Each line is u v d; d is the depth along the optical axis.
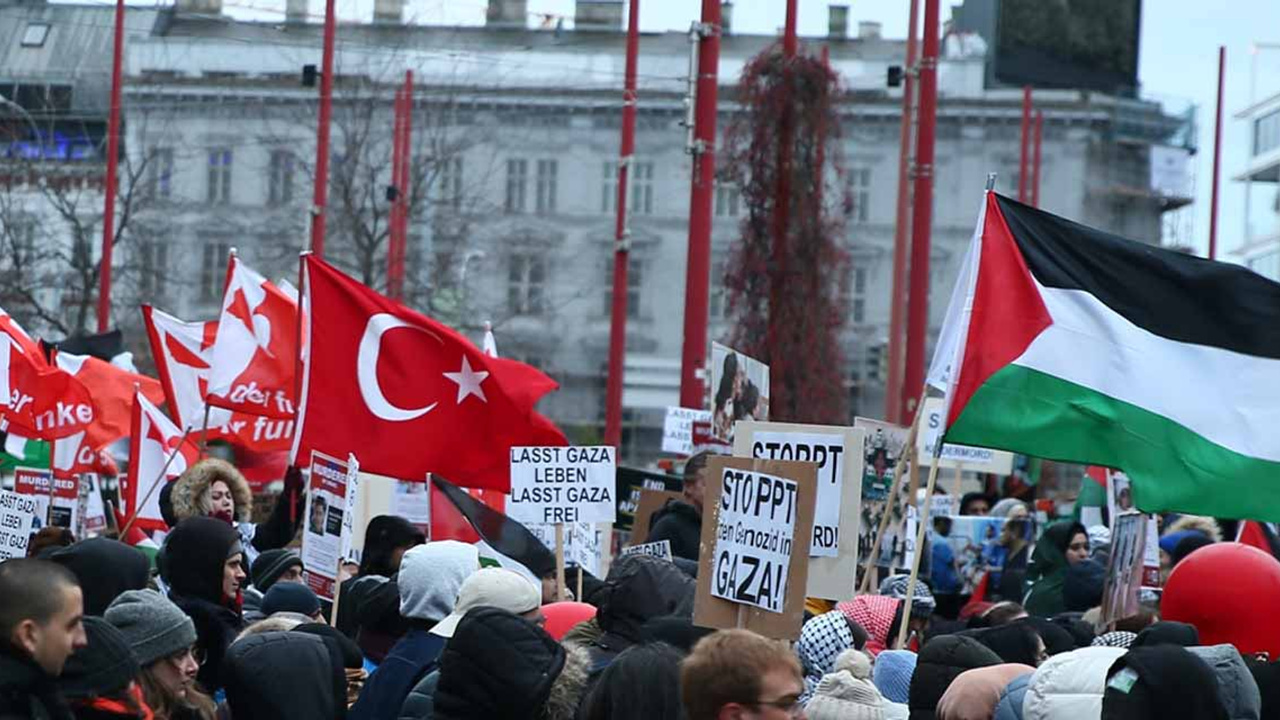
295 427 26.30
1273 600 17.23
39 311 99.56
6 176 115.12
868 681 15.52
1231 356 21.89
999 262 22.05
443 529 26.05
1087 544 29.73
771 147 54.66
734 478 16.95
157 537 34.12
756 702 11.54
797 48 58.25
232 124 166.12
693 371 48.72
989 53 177.12
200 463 26.81
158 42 166.62
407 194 128.62
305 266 26.45
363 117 142.62
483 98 172.12
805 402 54.78
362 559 23.48
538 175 174.12
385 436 26.05
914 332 58.34
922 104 58.12
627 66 62.56
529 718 14.02
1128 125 176.50
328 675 15.80
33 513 28.27
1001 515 40.16
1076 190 175.38
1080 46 177.38
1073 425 21.70
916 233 58.41
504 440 26.23
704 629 15.80
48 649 12.04
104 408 37.47
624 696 13.41
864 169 175.75
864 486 27.98
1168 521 38.53
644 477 32.78
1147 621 22.97
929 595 22.75
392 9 172.38
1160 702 11.89
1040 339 21.84
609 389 63.06
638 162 176.12
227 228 165.62
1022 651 17.67
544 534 27.84
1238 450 21.64
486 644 14.02
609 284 175.62
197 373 36.38
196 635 16.11
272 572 24.05
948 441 21.67
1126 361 21.83
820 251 54.69
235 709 15.56
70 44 167.38
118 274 124.94
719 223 175.12
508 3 175.62
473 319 155.00
